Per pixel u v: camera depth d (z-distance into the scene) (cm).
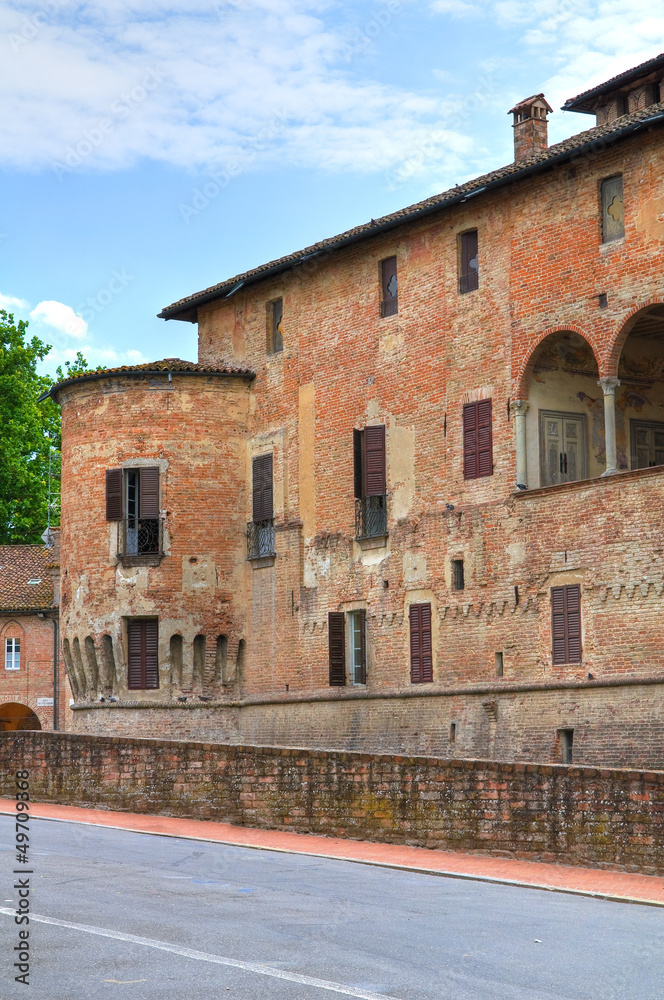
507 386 4141
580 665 3853
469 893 2492
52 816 3628
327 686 4656
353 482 4628
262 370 5031
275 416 4956
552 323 4019
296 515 4828
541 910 2305
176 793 3619
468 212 4309
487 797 2973
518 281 4131
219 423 5031
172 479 4975
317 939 1984
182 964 1808
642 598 3703
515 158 4778
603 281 3881
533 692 3975
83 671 5047
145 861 2825
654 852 2686
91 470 5041
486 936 2039
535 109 4766
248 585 4988
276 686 4844
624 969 1842
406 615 4412
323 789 3297
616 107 4841
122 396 5019
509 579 4081
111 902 2275
